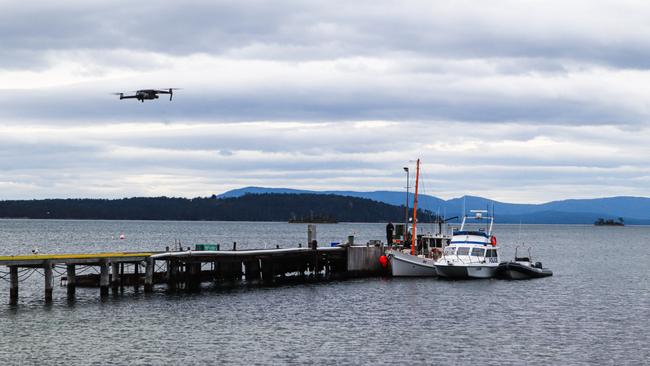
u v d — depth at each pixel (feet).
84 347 160.66
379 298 238.07
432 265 301.02
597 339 175.63
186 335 174.09
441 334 179.32
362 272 305.12
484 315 207.41
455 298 239.91
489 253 299.79
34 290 254.47
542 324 194.49
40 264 215.51
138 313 202.59
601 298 249.75
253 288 261.24
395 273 299.58
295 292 251.19
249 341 168.66
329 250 298.76
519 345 168.25
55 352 156.04
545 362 153.17
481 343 169.68
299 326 187.21
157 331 178.29
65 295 238.07
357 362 151.43
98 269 346.33
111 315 199.00
